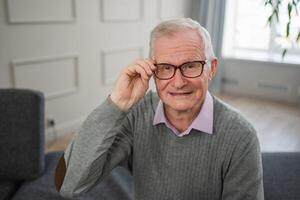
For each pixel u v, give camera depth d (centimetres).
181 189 101
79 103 332
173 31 88
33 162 168
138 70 91
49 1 279
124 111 92
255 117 392
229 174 96
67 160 96
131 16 368
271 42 477
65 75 311
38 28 276
